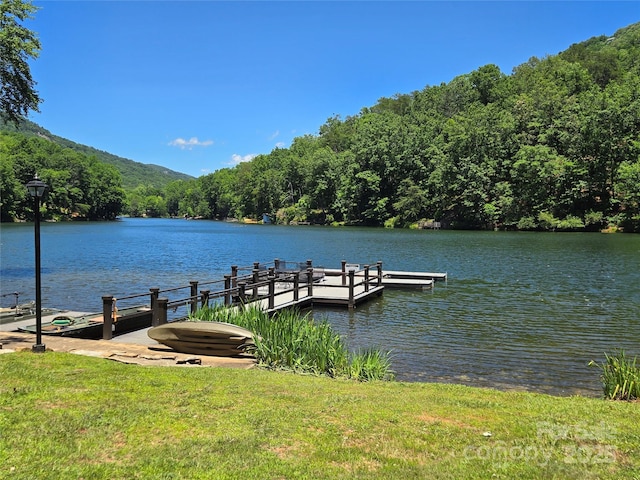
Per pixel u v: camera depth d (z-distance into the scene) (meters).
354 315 15.95
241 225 101.75
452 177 73.69
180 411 5.28
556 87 91.00
